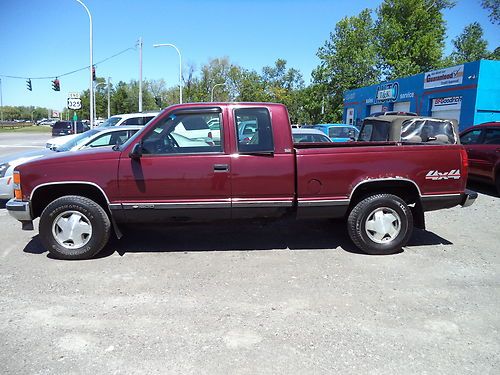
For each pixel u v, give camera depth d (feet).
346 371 9.02
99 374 8.87
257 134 15.76
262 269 15.08
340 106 130.31
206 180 15.48
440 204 16.62
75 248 15.81
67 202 15.53
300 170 15.69
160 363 9.29
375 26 147.54
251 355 9.62
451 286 13.64
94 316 11.46
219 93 265.95
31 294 12.85
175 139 15.72
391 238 16.66
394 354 9.70
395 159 16.06
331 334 10.58
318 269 15.10
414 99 73.15
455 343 10.18
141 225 16.58
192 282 13.85
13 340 10.21
